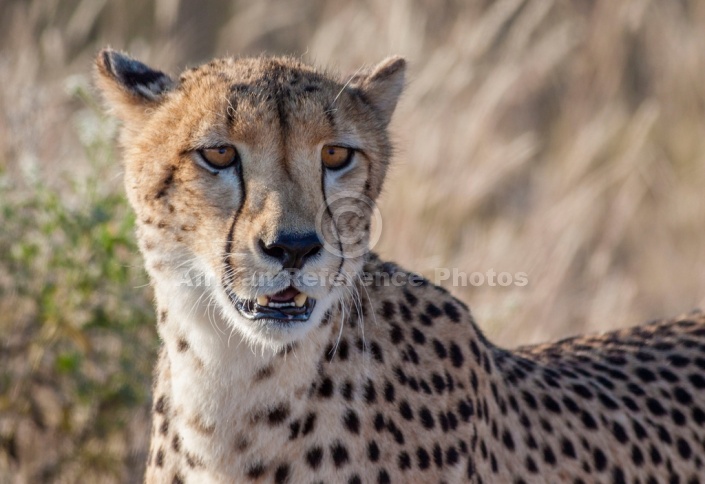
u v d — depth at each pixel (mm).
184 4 23766
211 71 9133
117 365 12352
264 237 8258
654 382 10461
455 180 16703
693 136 22016
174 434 8867
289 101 8539
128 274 12086
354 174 8883
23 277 12234
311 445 8562
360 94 9422
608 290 16656
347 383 8648
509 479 9383
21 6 21016
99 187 12422
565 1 22953
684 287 18688
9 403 12352
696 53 22953
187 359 8680
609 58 22359
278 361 8477
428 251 15461
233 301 8484
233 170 8562
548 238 16156
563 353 10750
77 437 12391
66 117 16516
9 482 12289
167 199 8734
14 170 13305
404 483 8734
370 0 20234
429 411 8898
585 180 19078
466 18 20938
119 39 22234
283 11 23188
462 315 9453
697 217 19984
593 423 9898
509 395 9656
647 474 9961
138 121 9141
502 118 21328
